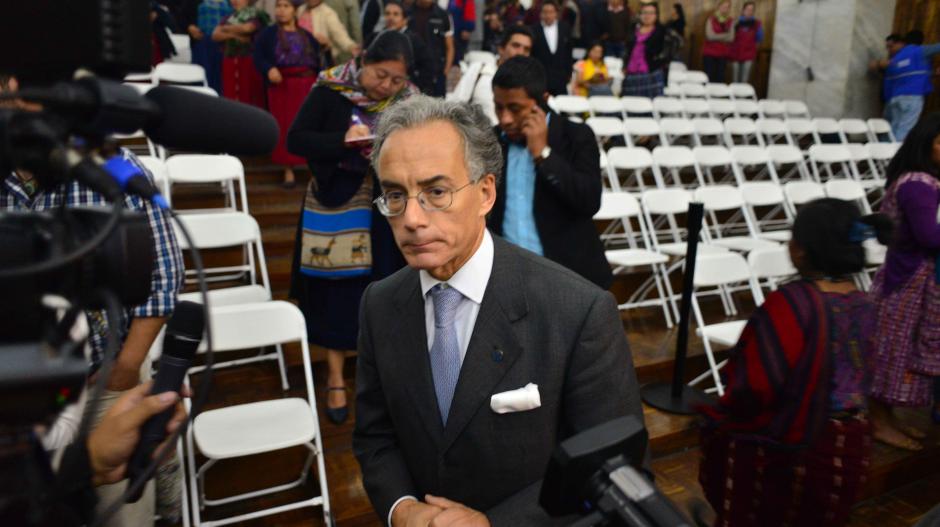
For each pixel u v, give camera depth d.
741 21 9.41
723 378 3.61
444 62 5.93
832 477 1.70
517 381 1.14
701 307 4.77
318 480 2.61
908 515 2.95
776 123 7.54
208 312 0.61
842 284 1.76
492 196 1.17
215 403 3.04
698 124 6.93
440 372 1.20
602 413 1.13
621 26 9.03
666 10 11.55
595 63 7.64
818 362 1.67
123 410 0.85
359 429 1.35
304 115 2.63
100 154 0.60
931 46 7.99
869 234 1.70
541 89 2.17
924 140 2.79
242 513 2.53
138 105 0.57
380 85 2.56
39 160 0.56
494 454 1.15
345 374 3.40
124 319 1.49
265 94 5.70
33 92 0.55
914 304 2.97
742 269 3.78
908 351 3.01
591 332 1.14
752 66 10.49
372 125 2.59
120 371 1.48
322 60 5.29
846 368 1.70
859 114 9.15
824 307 1.69
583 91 7.68
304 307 2.88
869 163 7.11
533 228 2.37
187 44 6.86
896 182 2.93
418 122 1.04
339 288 2.78
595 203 2.29
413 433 1.21
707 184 6.88
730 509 1.88
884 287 3.07
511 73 2.14
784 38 9.72
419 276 1.25
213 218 3.46
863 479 1.74
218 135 0.63
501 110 2.22
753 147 6.22
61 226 0.57
